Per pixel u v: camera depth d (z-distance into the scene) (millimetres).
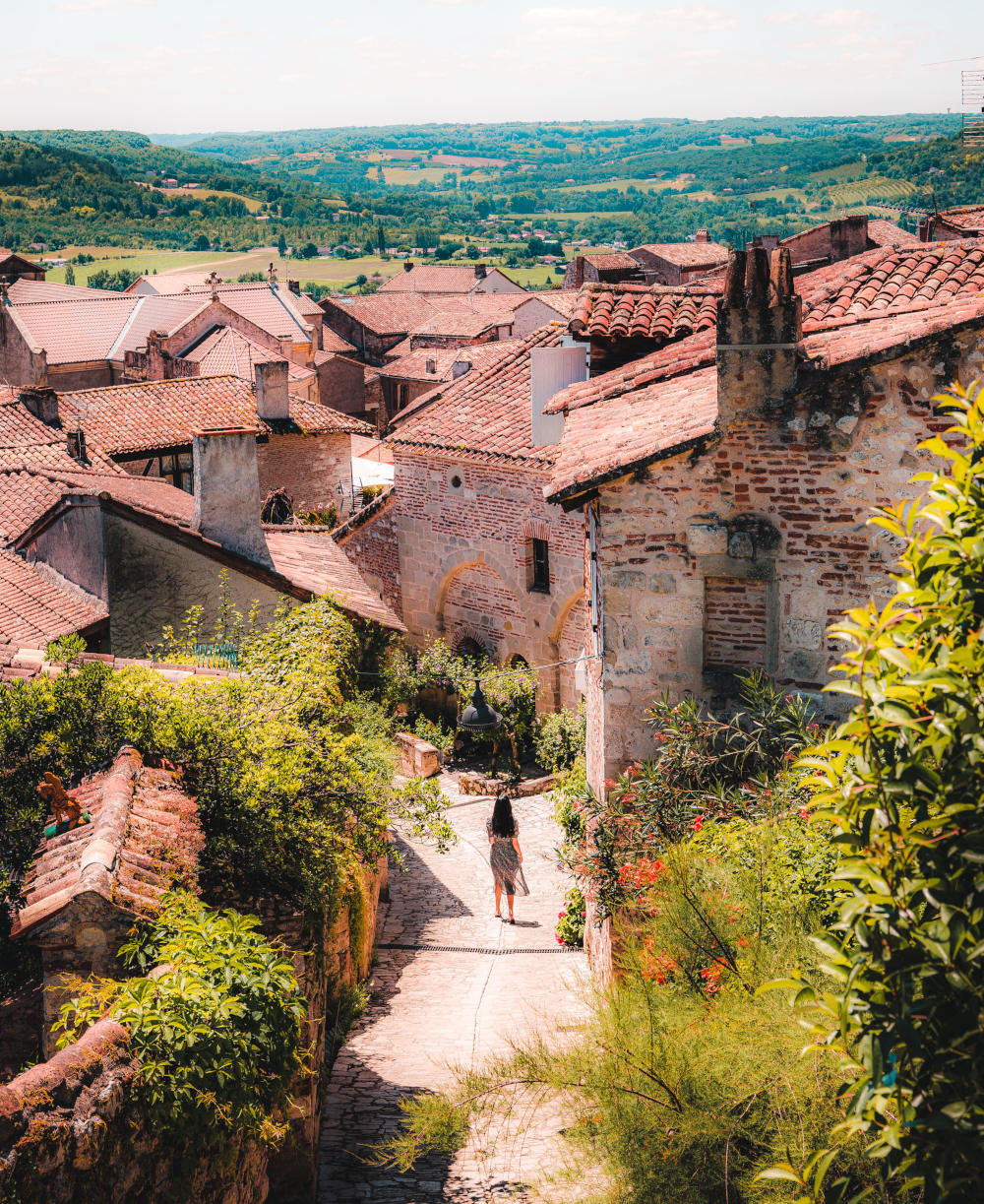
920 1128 3951
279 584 18125
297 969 8594
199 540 17562
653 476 10023
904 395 9406
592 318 13727
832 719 10031
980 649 4059
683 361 12641
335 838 9508
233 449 17969
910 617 4207
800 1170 5262
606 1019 6984
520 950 14172
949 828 3971
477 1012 11672
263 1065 6465
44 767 9109
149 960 6836
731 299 9555
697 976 7121
